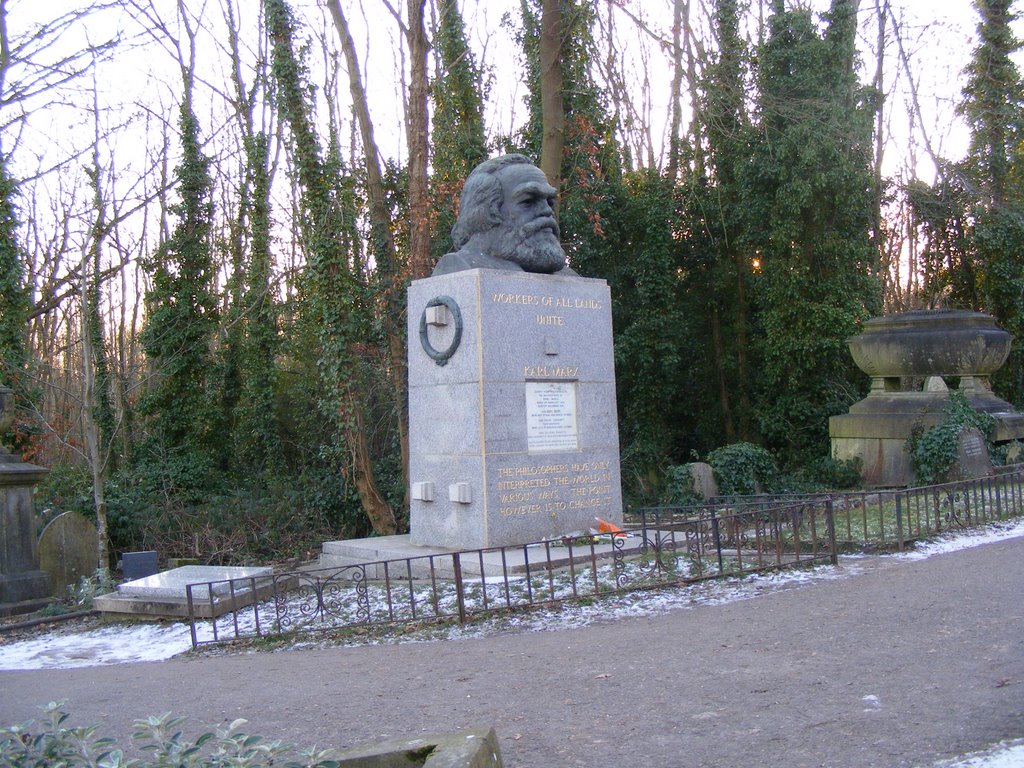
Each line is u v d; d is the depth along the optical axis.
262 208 25.45
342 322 18.05
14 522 12.88
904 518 13.70
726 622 7.94
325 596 10.74
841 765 4.55
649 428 23.69
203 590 10.55
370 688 6.77
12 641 10.59
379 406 21.70
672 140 26.52
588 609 8.92
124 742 5.80
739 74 22.20
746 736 5.09
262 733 5.78
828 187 22.67
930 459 17.42
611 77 25.75
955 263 28.84
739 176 23.33
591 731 5.37
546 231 12.15
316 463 22.92
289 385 24.73
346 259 19.56
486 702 6.12
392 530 17.83
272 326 24.11
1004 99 30.08
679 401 26.19
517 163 12.44
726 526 12.52
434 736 3.88
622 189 24.20
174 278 23.14
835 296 23.08
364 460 17.94
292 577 11.81
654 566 10.44
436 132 22.19
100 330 23.19
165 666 8.50
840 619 7.67
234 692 7.02
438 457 11.77
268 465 22.84
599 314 12.51
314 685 7.03
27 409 19.67
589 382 12.26
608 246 24.02
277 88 18.14
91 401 15.12
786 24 23.05
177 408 22.48
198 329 22.94
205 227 23.53
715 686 6.07
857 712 5.32
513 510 11.30
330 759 3.51
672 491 18.55
